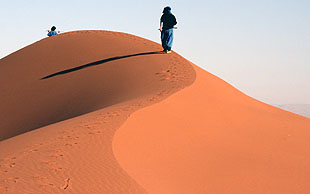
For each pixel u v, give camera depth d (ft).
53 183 26.71
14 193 25.34
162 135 40.19
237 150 41.91
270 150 44.14
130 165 31.17
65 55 97.45
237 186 32.37
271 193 32.01
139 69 76.74
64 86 81.25
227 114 55.06
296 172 37.83
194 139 42.11
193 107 52.39
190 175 32.94
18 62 101.45
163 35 84.23
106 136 35.86
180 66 75.36
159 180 30.14
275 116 65.00
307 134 55.21
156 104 48.47
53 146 34.47
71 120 49.08
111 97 67.05
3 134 72.28
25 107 78.95
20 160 31.78
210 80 73.00
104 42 101.04
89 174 28.12
